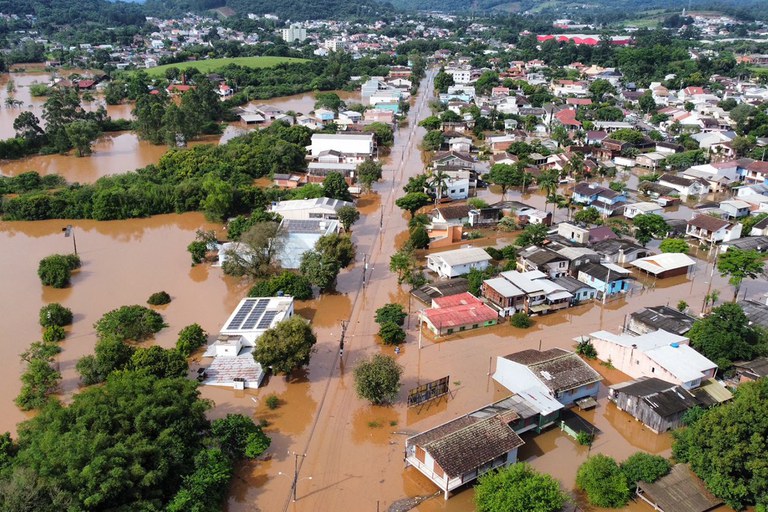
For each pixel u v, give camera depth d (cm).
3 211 10894
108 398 4712
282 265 8631
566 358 5900
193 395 5066
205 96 18825
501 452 4703
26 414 5506
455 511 4503
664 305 7769
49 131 15662
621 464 4775
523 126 18175
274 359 5838
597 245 9200
